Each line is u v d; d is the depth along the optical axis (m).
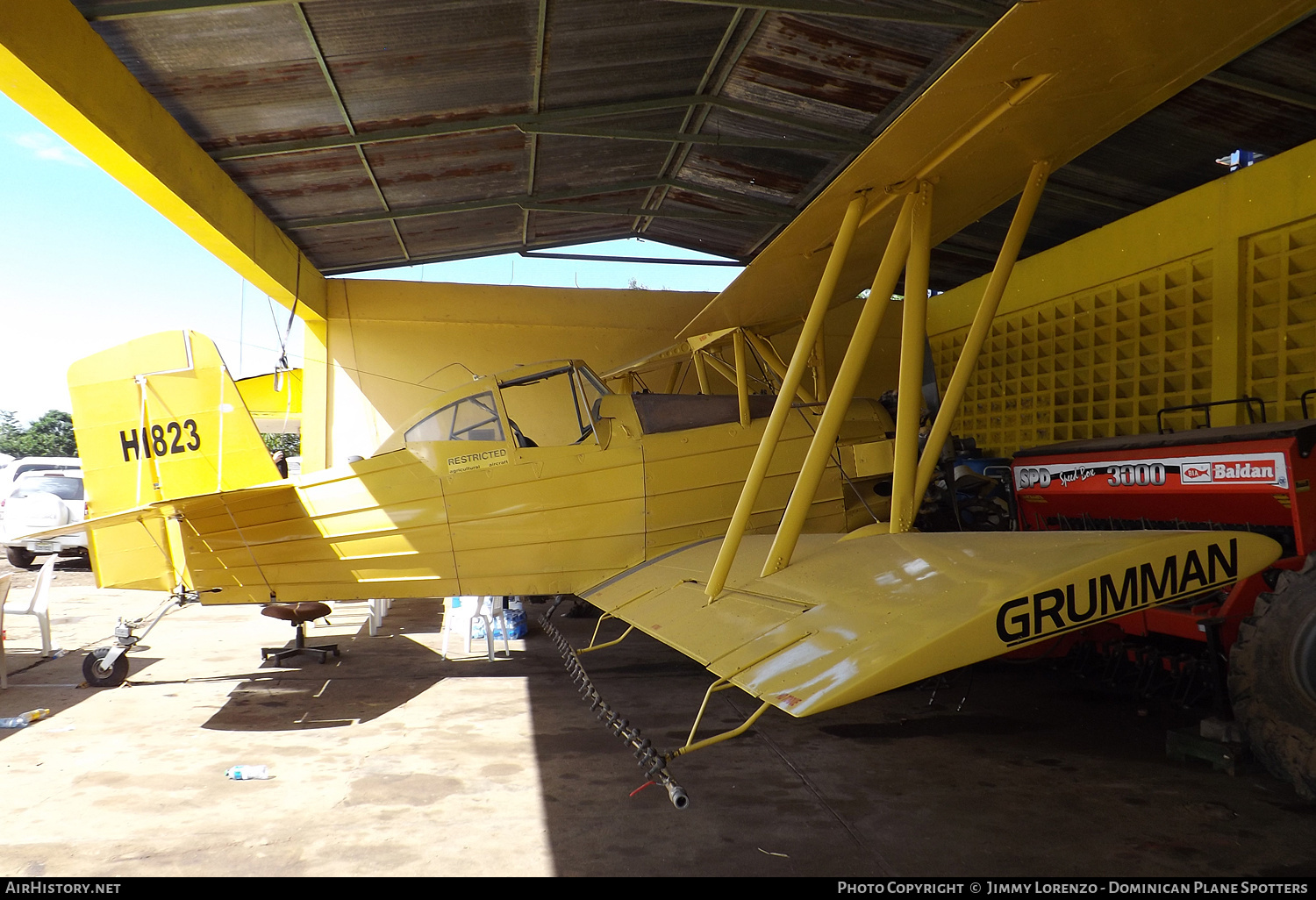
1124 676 4.89
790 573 3.45
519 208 9.45
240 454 5.83
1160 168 7.14
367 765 3.85
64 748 4.16
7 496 14.03
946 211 4.05
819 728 4.28
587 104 7.10
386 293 10.55
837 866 2.72
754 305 5.60
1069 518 5.09
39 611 6.43
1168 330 7.24
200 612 9.00
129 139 5.48
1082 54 2.66
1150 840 2.83
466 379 10.68
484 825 3.12
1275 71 5.48
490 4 5.45
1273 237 6.31
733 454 5.61
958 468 6.14
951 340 10.49
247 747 4.14
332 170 7.62
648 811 3.23
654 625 3.64
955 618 2.35
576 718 4.61
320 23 5.38
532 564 5.39
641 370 8.95
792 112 7.31
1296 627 3.07
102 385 5.64
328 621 8.33
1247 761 3.50
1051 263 8.60
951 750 3.87
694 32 6.14
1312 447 3.55
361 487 5.37
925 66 6.43
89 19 4.98
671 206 10.10
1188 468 4.03
